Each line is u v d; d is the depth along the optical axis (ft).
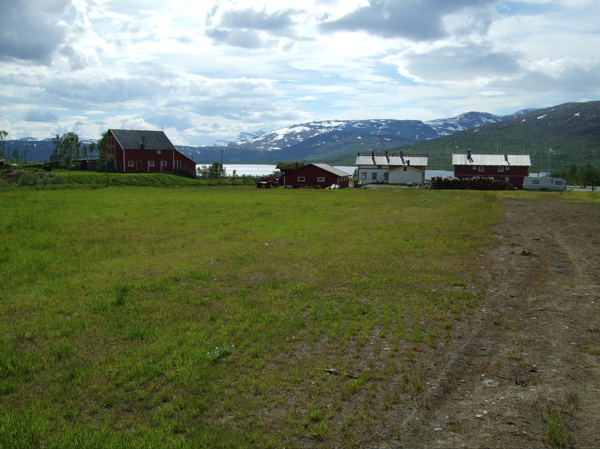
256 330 31.01
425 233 72.84
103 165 283.59
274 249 59.00
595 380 23.95
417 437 19.33
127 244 61.87
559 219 96.27
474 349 28.22
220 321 32.91
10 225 73.97
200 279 44.52
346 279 44.24
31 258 51.90
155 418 20.79
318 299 38.11
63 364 26.07
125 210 101.35
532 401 21.90
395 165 349.41
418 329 31.17
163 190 187.62
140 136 299.99
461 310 35.50
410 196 171.22
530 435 19.21
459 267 49.47
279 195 166.50
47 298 37.93
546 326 31.94
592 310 35.24
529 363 26.16
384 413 21.15
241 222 84.38
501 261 52.95
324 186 265.95
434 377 24.53
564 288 41.63
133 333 30.17
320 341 29.48
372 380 24.26
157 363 26.16
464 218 94.02
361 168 348.18
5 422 20.31
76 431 19.81
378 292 40.09
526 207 126.41
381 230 75.66
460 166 327.47
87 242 62.85
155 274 46.24
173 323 32.48
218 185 265.54
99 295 38.73
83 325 32.14
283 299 37.99
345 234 71.26
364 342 29.04
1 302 36.94
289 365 26.04
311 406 21.68
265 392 23.08
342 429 19.95
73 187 190.60
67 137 288.71
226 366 25.91
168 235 69.31
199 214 96.43
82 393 23.07
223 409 21.61
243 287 41.78
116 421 20.83
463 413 21.08
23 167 246.27
